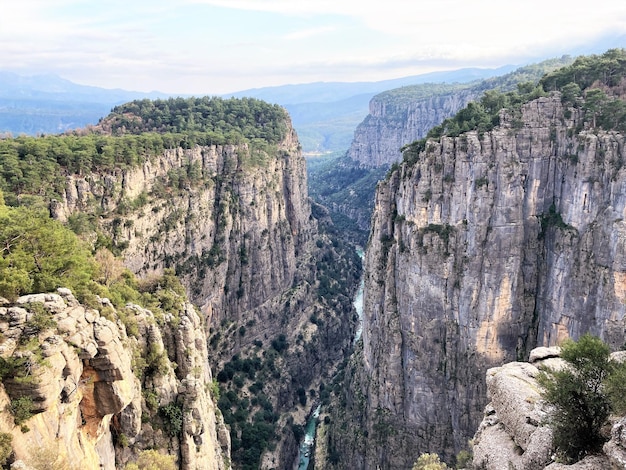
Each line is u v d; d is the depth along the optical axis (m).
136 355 49.91
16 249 43.16
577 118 85.94
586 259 82.00
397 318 98.62
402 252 97.38
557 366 42.91
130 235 102.19
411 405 96.50
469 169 87.50
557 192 87.44
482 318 89.19
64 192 89.38
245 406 122.81
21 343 34.94
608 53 100.81
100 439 43.53
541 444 34.16
